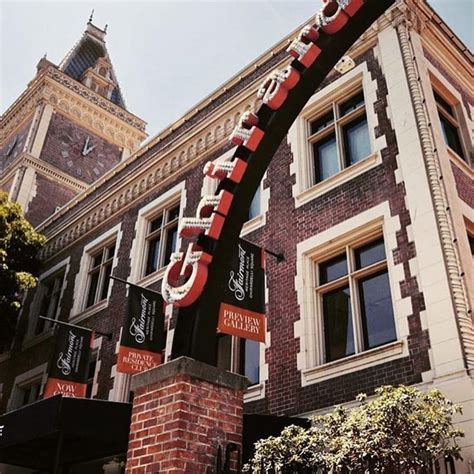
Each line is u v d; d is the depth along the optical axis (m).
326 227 10.15
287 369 9.37
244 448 7.42
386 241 8.93
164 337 12.45
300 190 11.15
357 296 9.18
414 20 11.18
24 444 10.55
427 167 8.95
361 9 6.39
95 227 18.34
